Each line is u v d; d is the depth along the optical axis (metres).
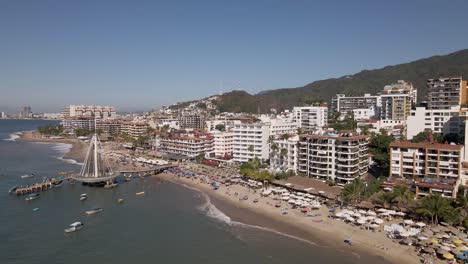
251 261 96.50
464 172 142.00
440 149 144.12
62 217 133.88
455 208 112.69
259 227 120.69
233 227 121.31
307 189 152.00
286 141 189.62
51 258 99.06
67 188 182.00
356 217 122.81
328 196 141.88
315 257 97.75
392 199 125.88
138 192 173.12
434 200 111.44
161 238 112.88
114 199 160.38
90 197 164.12
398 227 107.12
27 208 145.25
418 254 95.12
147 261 97.25
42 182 183.50
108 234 116.50
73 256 100.38
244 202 149.88
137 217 133.75
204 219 130.12
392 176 156.62
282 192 154.50
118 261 97.31
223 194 164.12
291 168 186.38
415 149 151.00
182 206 147.62
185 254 101.38
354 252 99.38
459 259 89.12
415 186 133.75
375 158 188.25
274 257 98.44
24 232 117.88
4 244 108.00
